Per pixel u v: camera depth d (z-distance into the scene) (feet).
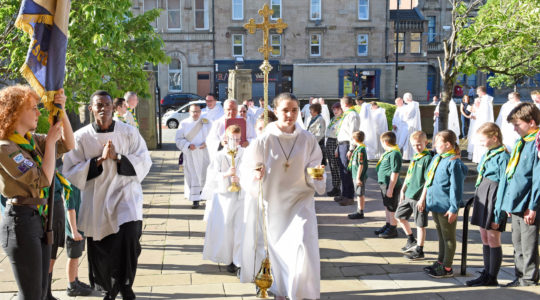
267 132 14.53
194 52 116.57
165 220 25.26
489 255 16.70
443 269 17.34
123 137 14.97
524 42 34.30
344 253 20.16
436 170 17.28
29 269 11.12
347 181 28.63
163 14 115.44
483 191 16.62
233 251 17.78
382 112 44.91
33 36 11.41
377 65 120.16
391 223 22.17
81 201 14.88
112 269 14.52
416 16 124.67
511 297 15.34
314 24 118.62
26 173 10.78
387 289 16.30
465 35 35.19
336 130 30.60
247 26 15.90
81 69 26.17
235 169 17.87
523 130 15.58
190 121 28.48
